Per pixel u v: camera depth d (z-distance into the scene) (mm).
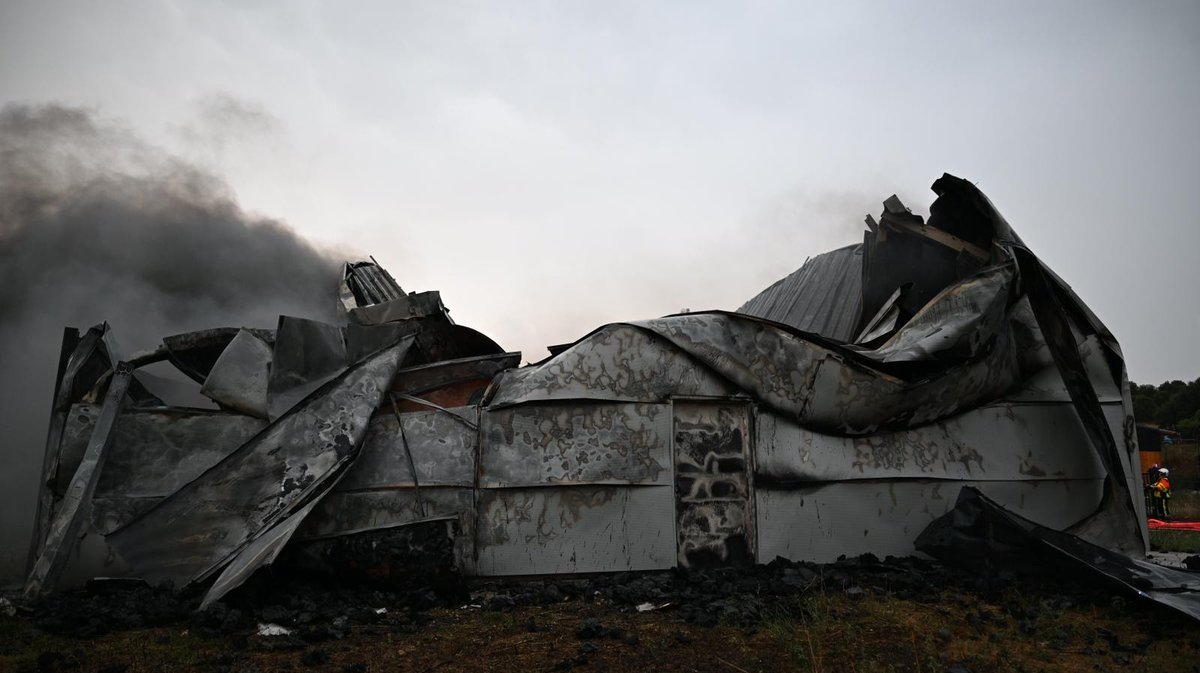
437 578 6449
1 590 6965
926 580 6762
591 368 7492
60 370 7828
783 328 7703
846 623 5527
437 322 8203
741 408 7617
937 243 9664
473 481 7145
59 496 7258
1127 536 7801
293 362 7570
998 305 7809
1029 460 8062
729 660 4840
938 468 7812
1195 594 5973
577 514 7184
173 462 7305
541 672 4688
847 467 7660
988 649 5039
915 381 7617
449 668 4766
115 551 6473
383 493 7031
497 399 7492
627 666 4758
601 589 6707
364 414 7172
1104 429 7652
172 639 5270
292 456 6855
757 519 7375
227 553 6410
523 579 7062
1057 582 6859
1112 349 8531
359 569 6551
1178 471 28234
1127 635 5508
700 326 7648
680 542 7227
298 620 5664
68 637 5348
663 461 7352
